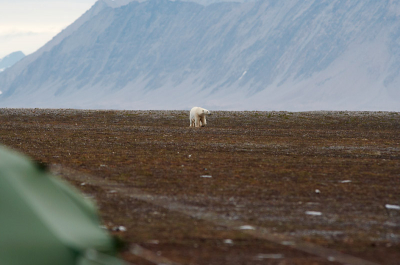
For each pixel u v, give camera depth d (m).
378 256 32.91
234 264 30.69
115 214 42.91
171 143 106.69
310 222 41.84
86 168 67.81
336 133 146.12
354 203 49.69
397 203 50.12
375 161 82.62
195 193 52.97
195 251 33.09
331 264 31.06
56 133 125.12
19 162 30.53
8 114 190.75
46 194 29.67
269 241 35.94
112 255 28.41
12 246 26.81
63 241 27.22
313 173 68.31
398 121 187.88
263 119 191.62
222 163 76.75
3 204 28.12
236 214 44.06
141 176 62.72
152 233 37.12
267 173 67.69
